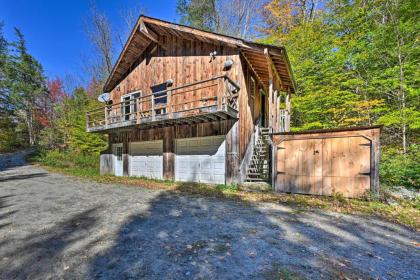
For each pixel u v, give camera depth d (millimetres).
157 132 10781
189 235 3645
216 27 20844
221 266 2658
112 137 13172
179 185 8617
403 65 9328
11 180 10703
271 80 8797
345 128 5855
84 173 13344
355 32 12430
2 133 26047
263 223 4203
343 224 4129
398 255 2930
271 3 17781
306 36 14375
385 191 6152
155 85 10930
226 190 7363
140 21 10000
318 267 2613
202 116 8109
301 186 6594
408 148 9281
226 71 8711
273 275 2451
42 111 26500
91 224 4246
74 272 2561
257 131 11070
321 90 12039
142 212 5059
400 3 10070
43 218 4660
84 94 25031
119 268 2637
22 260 2861
